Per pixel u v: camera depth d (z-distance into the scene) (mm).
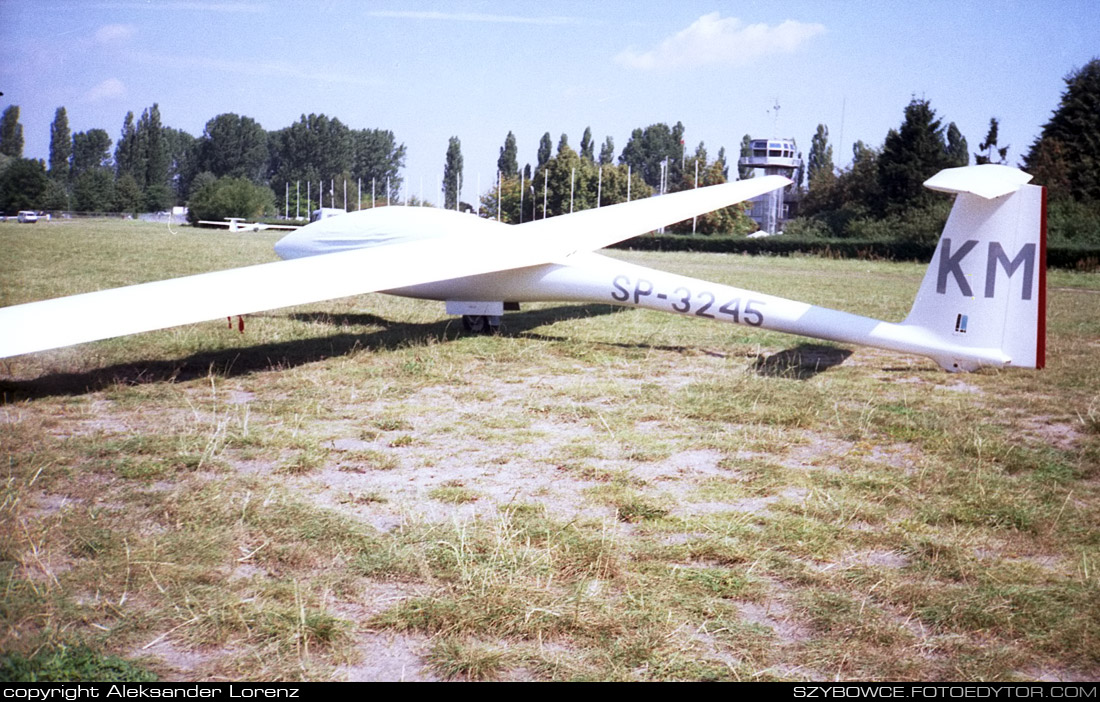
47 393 9086
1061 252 36625
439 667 3859
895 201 56375
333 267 10883
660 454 7203
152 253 30719
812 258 45375
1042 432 8250
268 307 9383
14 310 8695
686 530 5496
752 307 11305
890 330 10156
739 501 6113
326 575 4723
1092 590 4617
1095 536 5430
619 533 5441
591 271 12469
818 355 12250
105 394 9078
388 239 13953
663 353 12203
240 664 3850
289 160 144125
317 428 7910
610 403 9094
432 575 4715
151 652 3947
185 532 5215
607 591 4590
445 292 13305
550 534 5277
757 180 19484
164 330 13164
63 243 35656
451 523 5465
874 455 7387
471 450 7324
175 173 158250
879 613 4398
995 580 4766
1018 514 5770
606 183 94062
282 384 9688
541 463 6945
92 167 132625
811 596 4547
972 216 9430
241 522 5387
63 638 4027
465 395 9406
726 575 4777
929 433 8039
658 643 4059
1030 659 4004
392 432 7879
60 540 5102
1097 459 7234
